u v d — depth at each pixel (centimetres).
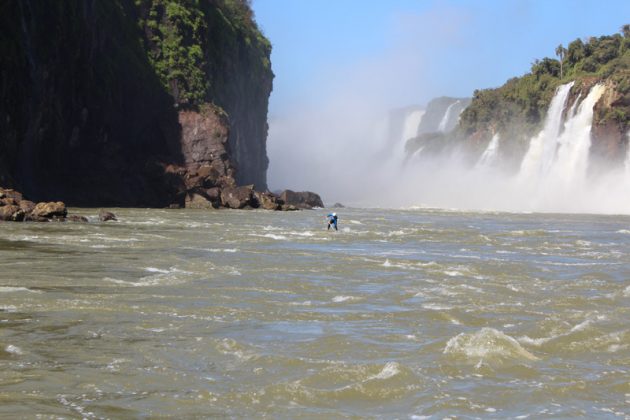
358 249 3597
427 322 1700
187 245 3525
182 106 10475
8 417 997
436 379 1219
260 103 14888
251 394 1132
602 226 6288
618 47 14038
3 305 1789
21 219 4978
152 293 2038
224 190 9044
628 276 2645
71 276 2320
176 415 1034
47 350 1370
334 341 1481
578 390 1165
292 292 2131
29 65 7731
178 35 10856
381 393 1142
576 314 1812
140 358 1330
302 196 10400
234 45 12700
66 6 8525
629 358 1377
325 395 1134
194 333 1540
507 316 1788
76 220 5219
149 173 9356
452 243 4116
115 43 9844
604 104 11344
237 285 2236
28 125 7806
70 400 1083
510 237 4653
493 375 1245
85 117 9112
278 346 1441
